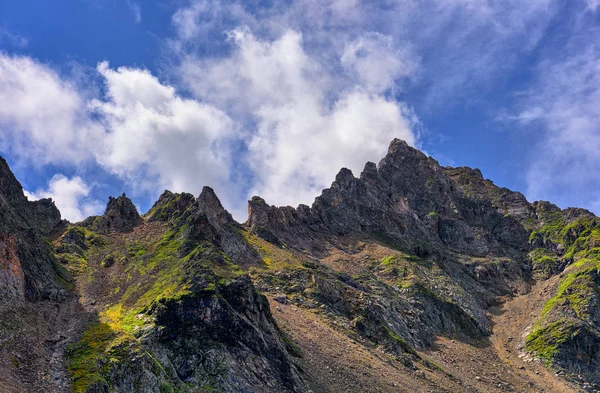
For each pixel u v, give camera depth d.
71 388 57.19
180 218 124.94
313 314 121.81
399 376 100.12
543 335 155.62
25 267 82.75
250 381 73.31
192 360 72.50
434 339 146.12
